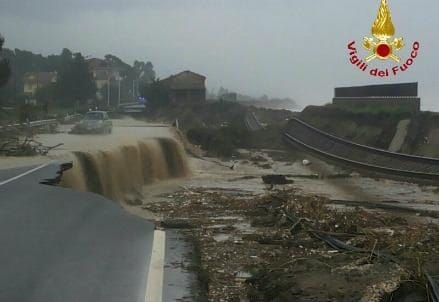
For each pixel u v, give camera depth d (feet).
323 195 94.58
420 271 30.37
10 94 294.87
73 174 71.46
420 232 52.80
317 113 205.05
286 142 189.67
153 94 328.90
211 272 37.40
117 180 87.66
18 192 47.47
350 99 216.54
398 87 189.57
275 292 31.40
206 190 96.07
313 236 50.19
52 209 40.42
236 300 32.01
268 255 43.29
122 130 160.45
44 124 152.25
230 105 299.79
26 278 25.20
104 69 496.64
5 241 31.35
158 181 107.86
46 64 507.71
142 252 30.09
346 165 138.82
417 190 102.83
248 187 101.55
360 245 45.11
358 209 73.26
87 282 24.95
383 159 131.23
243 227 57.36
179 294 25.77
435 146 133.49
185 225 58.13
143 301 22.98
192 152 156.76
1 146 84.28
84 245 30.96
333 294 28.78
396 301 28.37
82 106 299.58
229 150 162.81
